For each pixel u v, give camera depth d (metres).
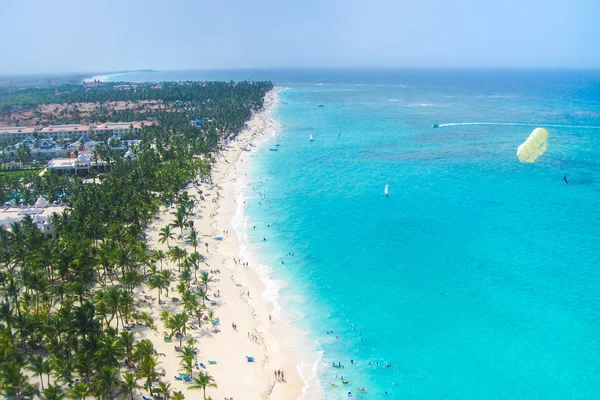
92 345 70.56
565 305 98.56
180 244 129.12
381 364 82.19
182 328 87.69
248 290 106.88
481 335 89.50
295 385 76.94
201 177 195.88
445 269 116.44
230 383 75.62
